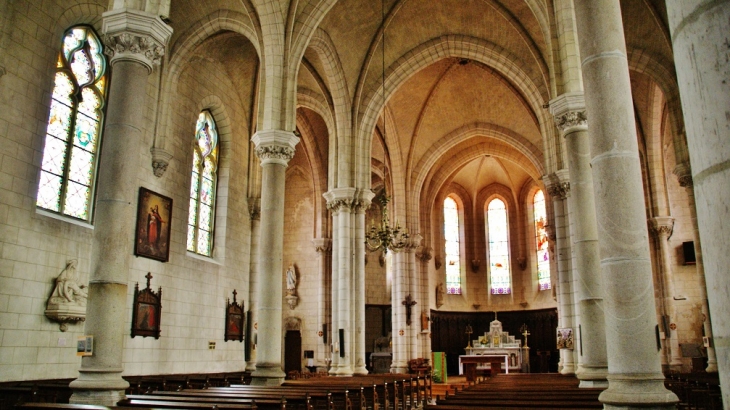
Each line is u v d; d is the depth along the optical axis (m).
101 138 18.50
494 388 14.01
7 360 14.55
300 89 28.11
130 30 12.30
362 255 25.30
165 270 20.70
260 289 17.81
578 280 14.48
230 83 25.86
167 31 12.93
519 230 43.94
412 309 33.31
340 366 23.69
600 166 8.94
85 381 10.75
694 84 2.88
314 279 35.28
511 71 26.89
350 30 24.89
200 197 23.86
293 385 16.45
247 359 25.50
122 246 11.62
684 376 19.31
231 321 24.64
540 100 26.17
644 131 29.48
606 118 9.00
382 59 26.62
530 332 41.91
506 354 34.97
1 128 14.88
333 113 26.83
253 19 20.33
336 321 24.45
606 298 8.61
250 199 26.88
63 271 16.39
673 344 28.78
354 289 24.77
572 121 15.44
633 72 27.05
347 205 25.30
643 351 8.18
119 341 11.32
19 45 15.54
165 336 20.39
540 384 15.93
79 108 17.77
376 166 37.22
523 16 23.70
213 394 11.80
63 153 17.06
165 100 21.06
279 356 17.52
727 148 2.69
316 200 35.00
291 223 36.50
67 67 17.39
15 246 15.03
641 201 8.77
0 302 14.48
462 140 36.19
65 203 17.02
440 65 31.73
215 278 23.83
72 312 16.09
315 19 20.31
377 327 38.25
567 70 15.88
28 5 15.85
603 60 9.21
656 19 22.27
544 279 41.94
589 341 13.90
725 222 2.69
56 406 8.22
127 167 11.91
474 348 38.06
